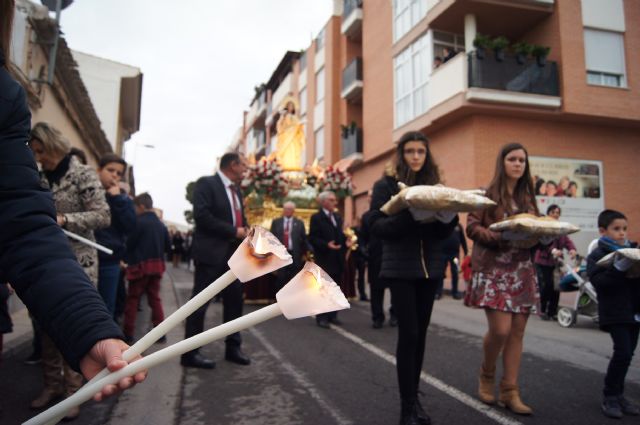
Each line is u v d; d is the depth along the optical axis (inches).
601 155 523.5
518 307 123.2
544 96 483.2
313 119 935.7
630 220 523.5
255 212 378.3
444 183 130.0
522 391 144.0
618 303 125.0
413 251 113.0
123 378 31.0
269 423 117.1
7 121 43.5
